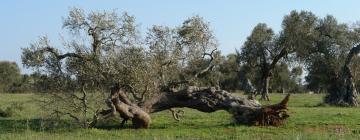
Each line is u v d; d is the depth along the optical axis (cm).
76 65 2753
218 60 3422
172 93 2978
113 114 2747
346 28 6925
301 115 3406
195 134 2600
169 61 3028
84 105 2758
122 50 2781
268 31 7831
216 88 3034
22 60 2758
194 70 3247
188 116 3419
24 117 3378
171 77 3098
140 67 2777
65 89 2767
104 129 2784
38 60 2739
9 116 3469
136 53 2784
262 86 7388
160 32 3038
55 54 2762
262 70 7588
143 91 2891
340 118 3200
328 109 4391
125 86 2805
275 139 2181
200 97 2967
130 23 2792
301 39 6969
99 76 2725
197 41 3123
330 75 6850
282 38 7175
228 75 9194
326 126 2842
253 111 2859
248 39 7750
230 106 2931
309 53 7031
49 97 2781
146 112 2909
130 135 2559
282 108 2845
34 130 2678
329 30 6881
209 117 3353
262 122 2847
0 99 5869
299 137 2153
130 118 2828
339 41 6794
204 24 3148
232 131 2677
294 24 7012
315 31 6925
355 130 2709
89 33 2761
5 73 10656
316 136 2227
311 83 8825
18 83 10362
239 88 9581
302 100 6391
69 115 2830
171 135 2548
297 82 10706
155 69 2872
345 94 5725
